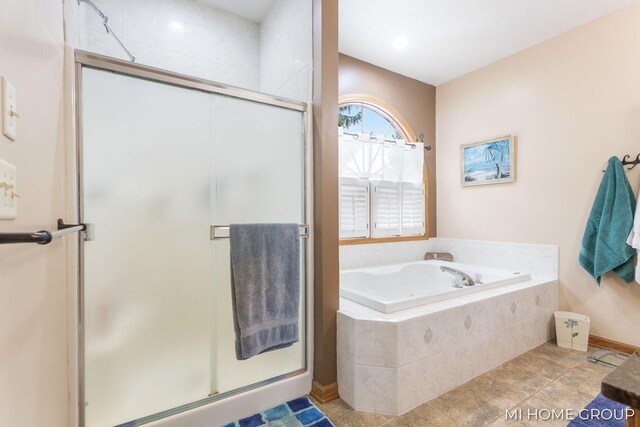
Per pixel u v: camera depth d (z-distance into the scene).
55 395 1.06
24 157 0.78
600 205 2.42
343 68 3.00
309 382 1.87
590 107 2.52
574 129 2.61
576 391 1.87
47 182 0.98
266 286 1.63
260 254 1.62
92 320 1.28
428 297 1.98
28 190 0.81
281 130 1.79
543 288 2.55
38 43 0.90
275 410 1.71
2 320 0.64
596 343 2.50
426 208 3.56
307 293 1.88
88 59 1.25
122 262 1.34
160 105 1.42
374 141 3.04
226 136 1.60
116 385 1.34
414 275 3.18
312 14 1.92
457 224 3.47
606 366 2.17
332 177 1.87
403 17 2.47
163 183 1.43
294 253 1.74
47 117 0.99
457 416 1.65
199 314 1.53
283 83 2.26
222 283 1.60
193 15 2.43
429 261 3.40
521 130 2.95
